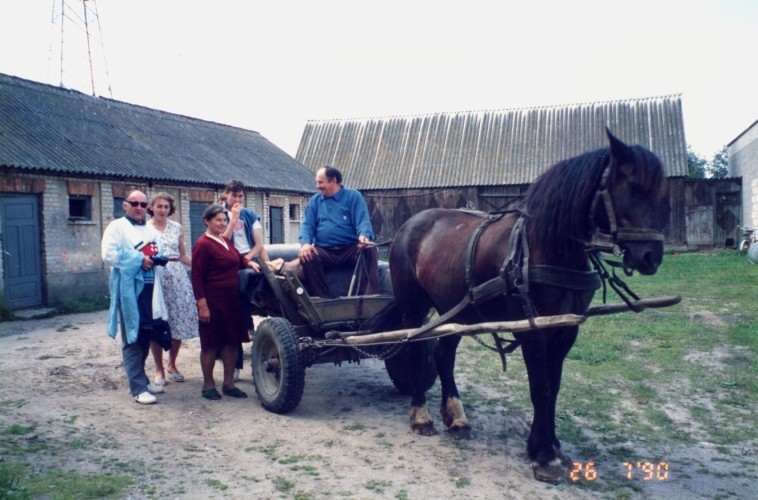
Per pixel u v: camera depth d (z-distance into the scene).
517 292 3.61
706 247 22.53
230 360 5.47
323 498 3.37
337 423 4.74
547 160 23.31
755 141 20.27
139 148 14.79
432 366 5.36
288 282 4.96
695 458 4.02
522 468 3.86
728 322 8.44
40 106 13.77
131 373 5.15
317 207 5.66
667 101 24.16
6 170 10.42
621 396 5.37
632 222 3.16
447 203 24.00
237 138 21.91
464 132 25.98
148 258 5.04
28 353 7.14
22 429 4.30
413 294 4.77
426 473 3.76
